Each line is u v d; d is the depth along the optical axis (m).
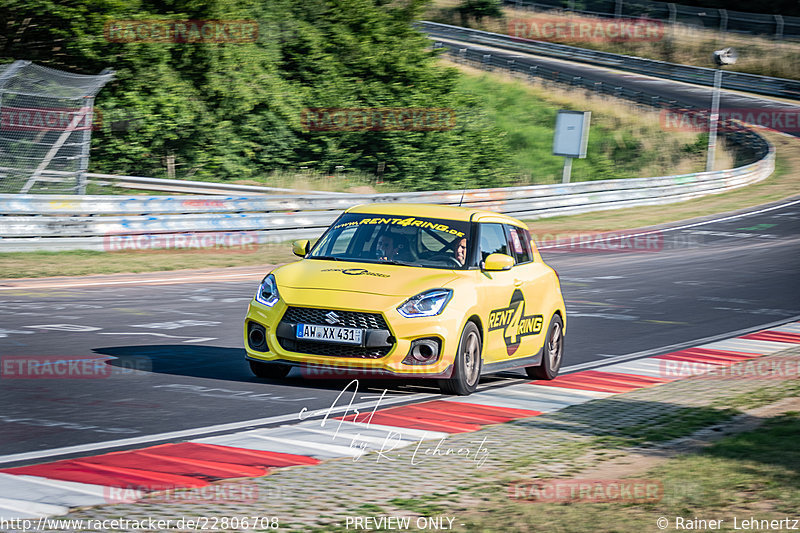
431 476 16.70
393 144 102.50
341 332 23.39
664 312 45.44
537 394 25.81
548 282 28.92
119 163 80.81
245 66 90.44
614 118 157.12
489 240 26.78
